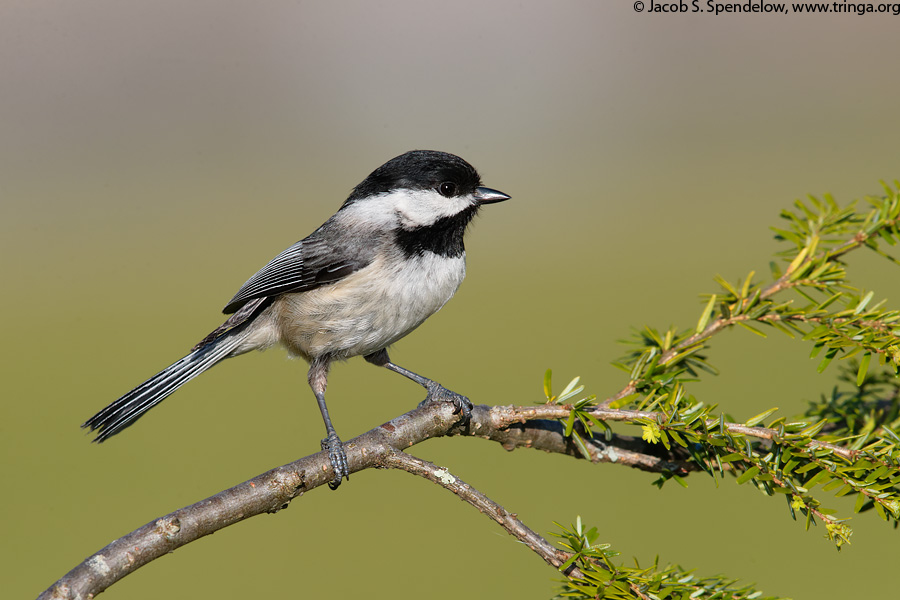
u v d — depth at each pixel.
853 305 6.14
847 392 6.62
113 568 4.62
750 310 6.52
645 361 6.51
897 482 4.98
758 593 4.77
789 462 5.24
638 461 6.38
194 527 4.93
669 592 4.73
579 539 4.90
